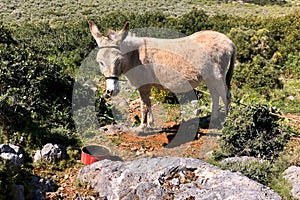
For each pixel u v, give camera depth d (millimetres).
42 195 5172
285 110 9508
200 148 6980
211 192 4809
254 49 13234
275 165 6090
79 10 28625
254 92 10750
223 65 7496
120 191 5105
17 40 11531
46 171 5777
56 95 7848
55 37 13211
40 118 7031
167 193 4961
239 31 14102
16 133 6418
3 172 4965
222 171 5242
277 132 6945
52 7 29188
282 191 5383
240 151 6531
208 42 7352
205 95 9492
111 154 6398
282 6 38375
